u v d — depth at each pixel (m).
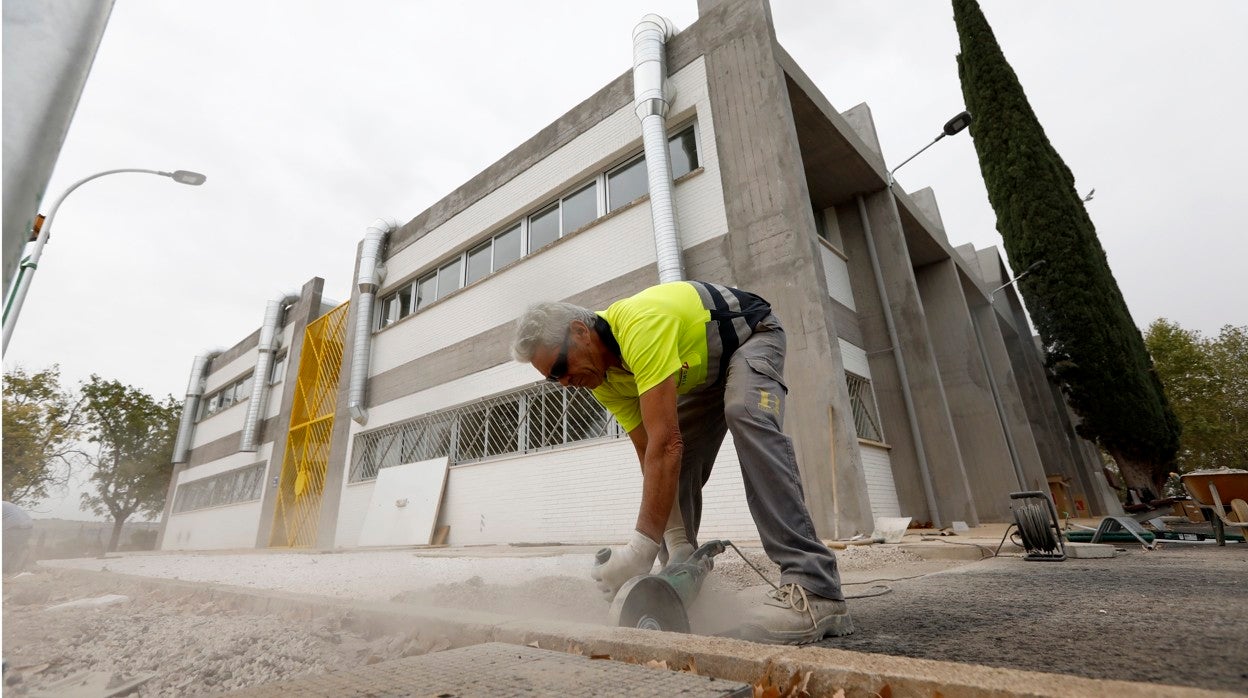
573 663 1.03
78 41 0.85
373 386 10.85
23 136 0.74
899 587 2.32
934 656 1.14
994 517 8.55
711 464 2.13
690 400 1.98
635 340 1.64
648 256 6.96
